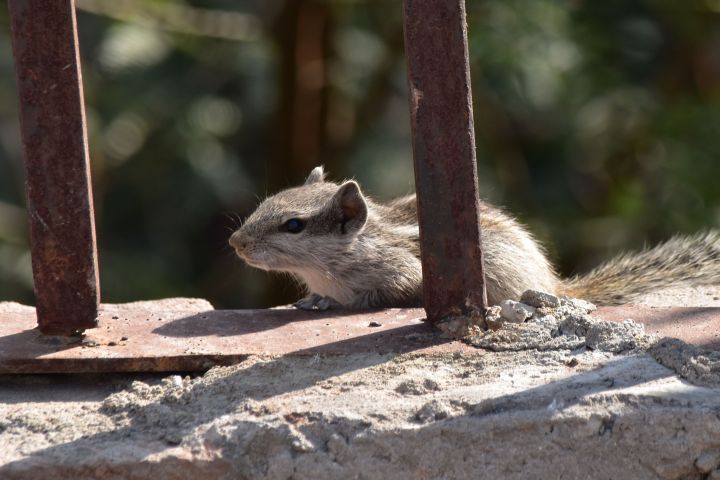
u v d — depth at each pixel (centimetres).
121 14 2169
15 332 803
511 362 727
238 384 716
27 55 731
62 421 695
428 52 743
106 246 2409
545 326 764
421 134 757
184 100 2398
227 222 2489
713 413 636
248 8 2488
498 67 2081
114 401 712
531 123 2398
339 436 653
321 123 2281
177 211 2427
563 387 672
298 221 1098
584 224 2214
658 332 754
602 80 2089
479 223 775
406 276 1088
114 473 647
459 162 760
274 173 2300
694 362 688
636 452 643
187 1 2445
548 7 1998
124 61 2245
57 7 725
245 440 656
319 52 2248
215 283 2422
